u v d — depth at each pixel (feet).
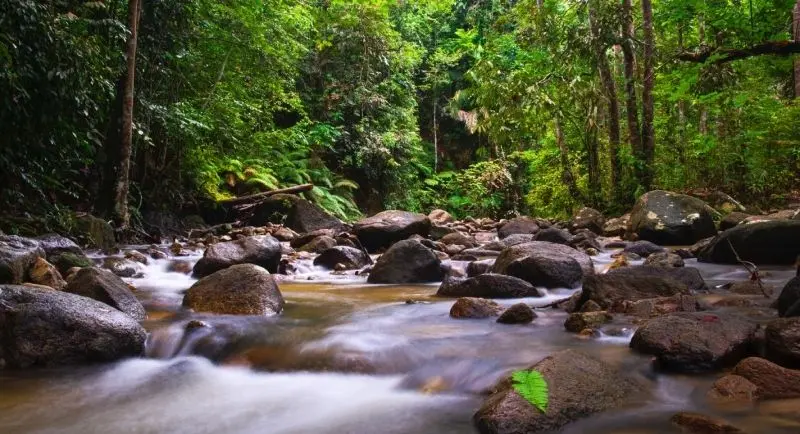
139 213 33.50
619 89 45.98
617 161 41.70
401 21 77.92
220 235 36.70
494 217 76.95
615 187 41.45
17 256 14.85
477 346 10.69
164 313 14.14
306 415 8.59
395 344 10.98
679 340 9.18
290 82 52.06
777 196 40.32
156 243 32.35
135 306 13.51
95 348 10.91
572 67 38.96
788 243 19.63
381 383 9.82
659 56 36.73
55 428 8.23
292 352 11.02
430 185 80.84
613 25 38.09
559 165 50.88
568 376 7.93
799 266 12.64
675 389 8.34
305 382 9.99
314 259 24.76
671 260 19.10
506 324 12.46
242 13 41.06
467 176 76.43
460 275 20.77
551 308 13.97
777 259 19.90
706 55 17.66
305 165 55.21
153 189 37.14
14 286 11.54
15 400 9.25
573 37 38.75
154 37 33.60
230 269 15.17
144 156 36.24
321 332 12.08
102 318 11.24
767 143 39.45
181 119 33.55
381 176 68.69
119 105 28.60
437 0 77.30
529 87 37.50
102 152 32.14
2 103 21.40
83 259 19.31
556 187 51.44
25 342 10.67
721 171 41.57
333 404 8.96
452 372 9.70
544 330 11.77
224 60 42.29
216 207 41.24
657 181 39.99
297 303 15.71
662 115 44.96
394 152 69.51
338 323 12.96
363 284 19.77
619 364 9.05
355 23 62.75
